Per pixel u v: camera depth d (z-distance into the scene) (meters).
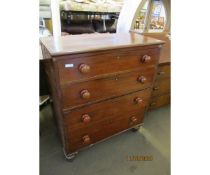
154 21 1.89
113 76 1.08
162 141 1.53
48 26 1.62
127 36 1.29
